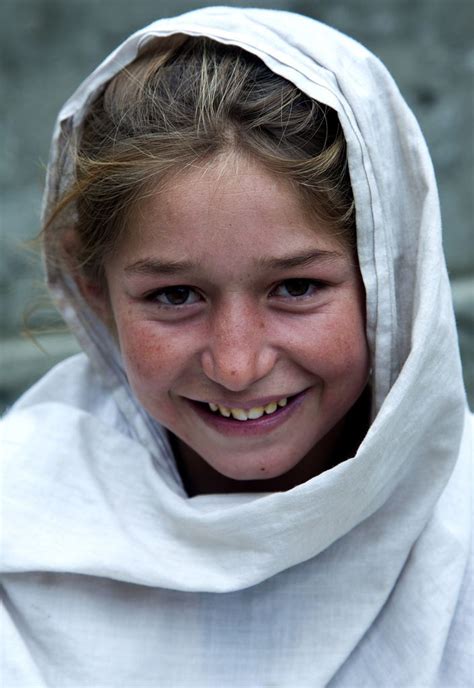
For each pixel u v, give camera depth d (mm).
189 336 1053
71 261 1249
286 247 989
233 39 1062
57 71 2896
